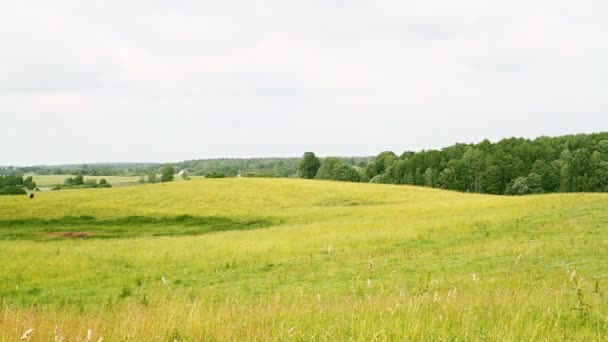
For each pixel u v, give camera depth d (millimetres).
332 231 37250
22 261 26016
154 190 75438
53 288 20484
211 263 25953
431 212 46875
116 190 75500
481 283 14102
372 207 56250
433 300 9281
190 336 6809
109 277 22859
